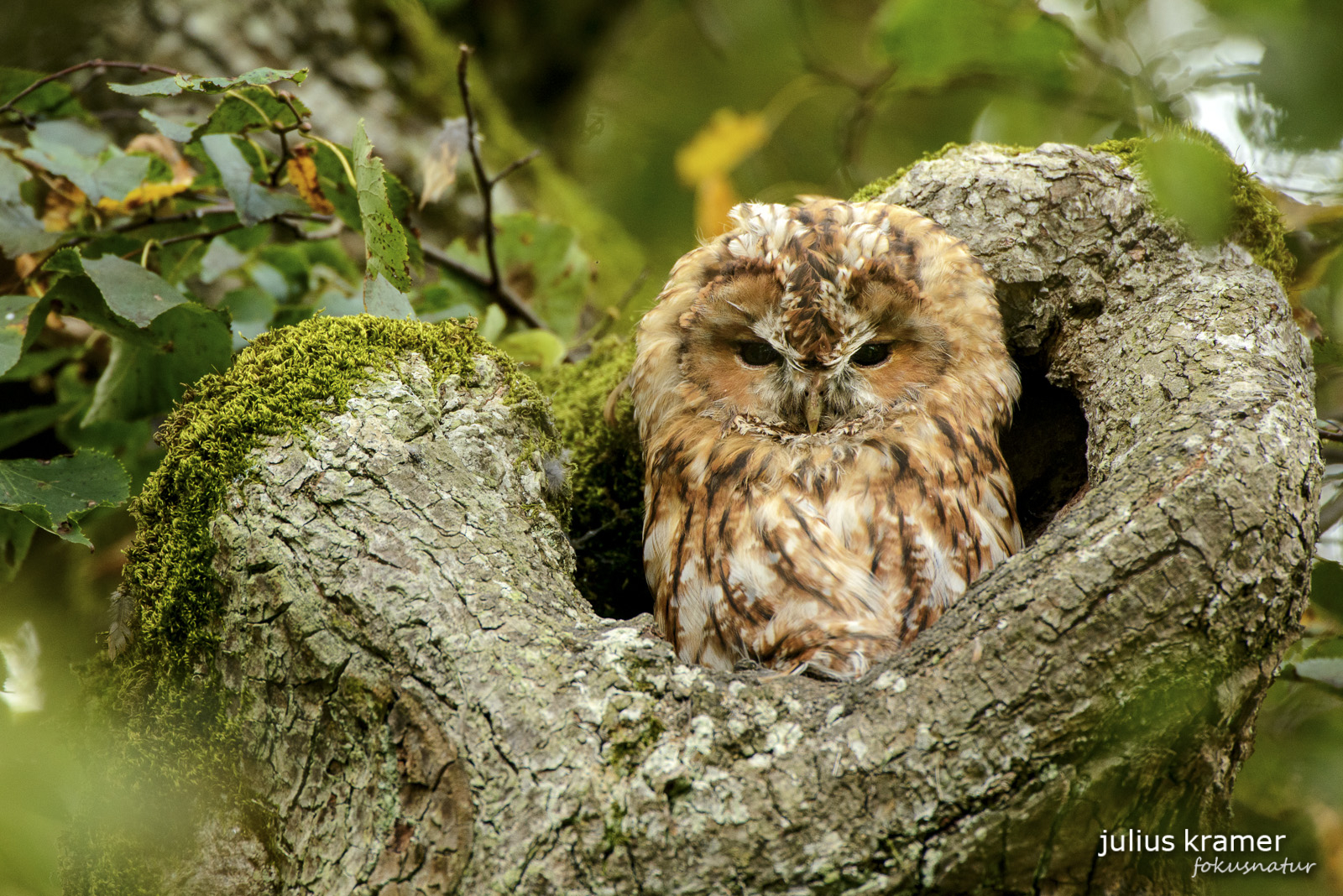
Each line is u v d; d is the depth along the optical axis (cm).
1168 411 955
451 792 946
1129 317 962
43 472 955
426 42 1006
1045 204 966
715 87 1172
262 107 962
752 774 945
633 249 1022
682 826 945
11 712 961
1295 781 963
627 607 976
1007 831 945
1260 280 960
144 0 991
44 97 973
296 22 998
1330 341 966
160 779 952
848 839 945
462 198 1002
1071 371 965
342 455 952
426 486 952
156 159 970
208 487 952
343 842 948
